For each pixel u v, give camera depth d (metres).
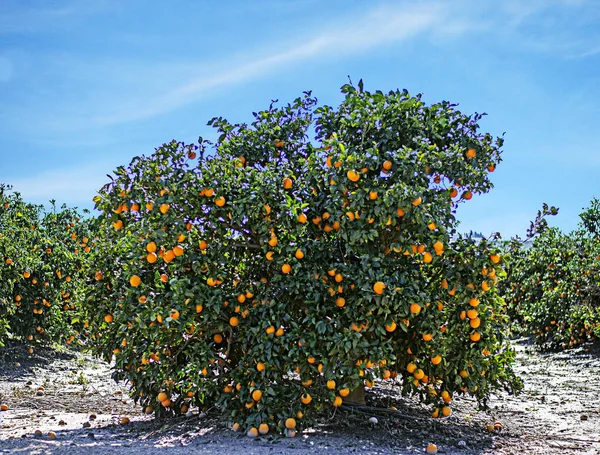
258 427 5.95
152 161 6.38
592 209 20.95
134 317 6.21
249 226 6.14
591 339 14.93
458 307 6.28
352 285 5.96
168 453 5.23
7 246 11.07
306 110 7.61
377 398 8.07
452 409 8.06
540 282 15.94
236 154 7.24
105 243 7.09
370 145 6.45
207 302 5.96
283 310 6.08
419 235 5.92
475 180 6.67
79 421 6.98
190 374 6.31
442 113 6.80
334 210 5.95
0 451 5.26
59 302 12.97
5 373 10.53
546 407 8.44
